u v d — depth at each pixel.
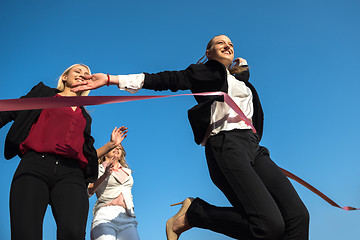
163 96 2.09
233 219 2.58
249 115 2.90
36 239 2.19
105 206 4.75
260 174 2.77
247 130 2.83
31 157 2.45
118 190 4.82
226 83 2.84
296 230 2.60
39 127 2.58
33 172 2.39
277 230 2.47
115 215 4.68
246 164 2.66
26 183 2.33
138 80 2.65
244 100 2.94
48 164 2.45
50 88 2.97
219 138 2.76
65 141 2.56
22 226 2.19
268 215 2.46
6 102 1.78
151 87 2.71
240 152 2.70
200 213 2.78
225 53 3.16
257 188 2.56
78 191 2.47
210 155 2.79
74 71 3.04
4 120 2.59
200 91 2.88
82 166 2.65
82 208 2.42
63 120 2.65
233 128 2.76
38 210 2.29
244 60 3.37
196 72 2.81
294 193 2.70
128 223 4.75
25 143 2.49
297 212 2.62
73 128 2.65
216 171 2.73
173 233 3.00
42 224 2.30
